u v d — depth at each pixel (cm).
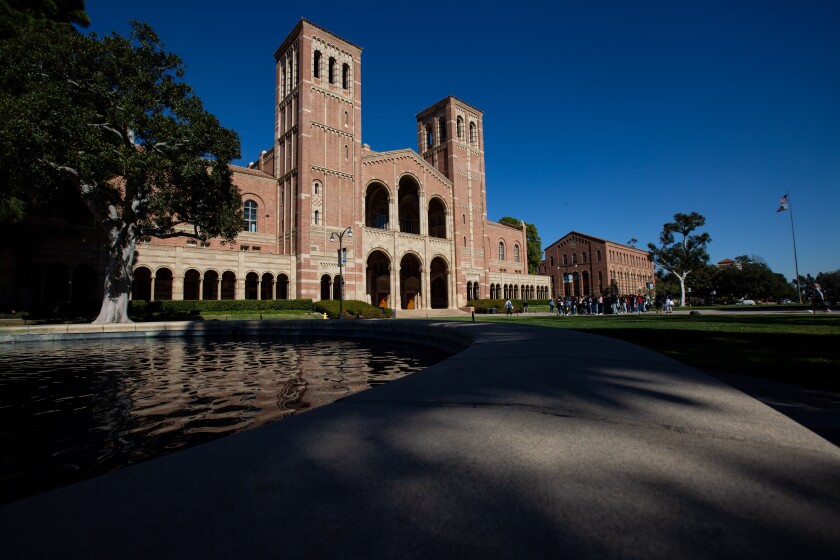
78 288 3244
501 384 467
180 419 594
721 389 441
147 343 1697
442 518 184
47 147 1877
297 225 3944
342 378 900
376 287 5131
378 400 404
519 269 6800
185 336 1992
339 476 229
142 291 3597
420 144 6034
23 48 1945
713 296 9562
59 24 2459
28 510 194
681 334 1215
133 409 648
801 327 1433
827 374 586
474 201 5747
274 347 1520
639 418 338
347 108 4378
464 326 1380
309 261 3900
